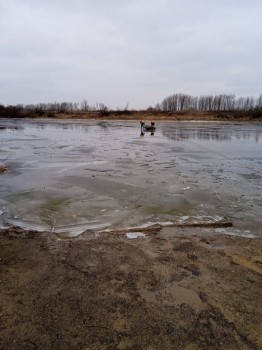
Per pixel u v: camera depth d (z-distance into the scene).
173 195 8.92
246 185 10.38
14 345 3.10
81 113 79.88
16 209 7.50
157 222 6.71
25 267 4.62
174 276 4.44
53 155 16.80
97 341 3.18
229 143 23.88
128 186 9.89
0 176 11.29
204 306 3.78
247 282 4.32
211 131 36.47
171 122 60.44
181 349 3.10
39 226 6.42
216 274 4.52
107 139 25.94
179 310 3.69
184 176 11.62
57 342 3.15
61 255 5.02
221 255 5.12
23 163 14.19
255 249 5.39
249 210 7.69
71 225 6.48
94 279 4.31
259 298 3.96
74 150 18.91
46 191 9.15
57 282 4.22
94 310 3.65
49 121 62.69
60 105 112.12
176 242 5.61
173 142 23.58
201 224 6.52
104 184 10.10
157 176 11.51
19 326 3.36
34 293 3.96
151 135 30.09
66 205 7.85
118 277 4.38
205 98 97.44
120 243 5.52
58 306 3.71
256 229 6.42
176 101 97.94
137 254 5.09
